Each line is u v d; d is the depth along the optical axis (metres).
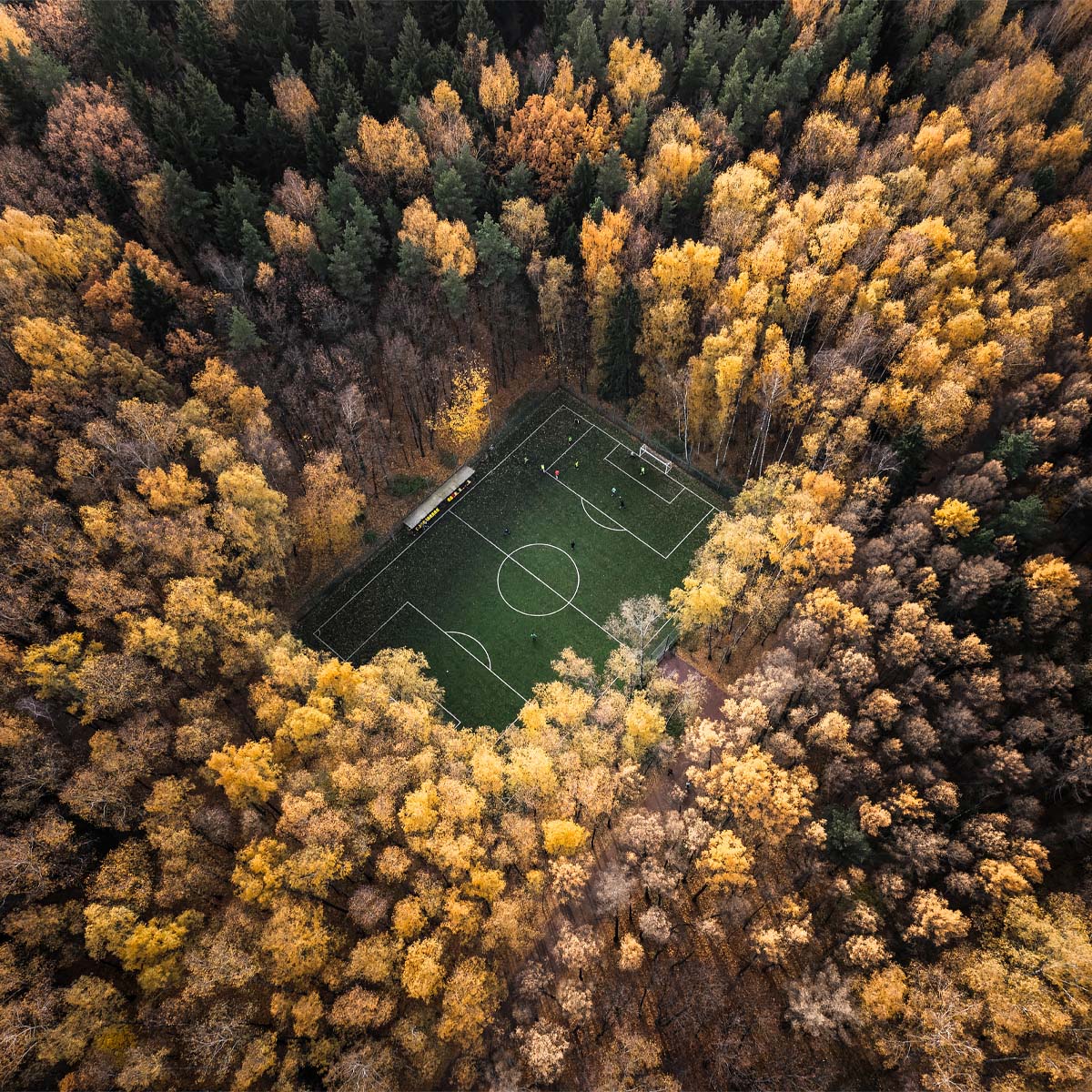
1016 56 130.12
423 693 77.75
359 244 98.56
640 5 132.75
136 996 60.38
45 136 105.75
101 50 115.62
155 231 103.00
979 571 72.25
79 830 63.84
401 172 110.19
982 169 107.56
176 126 101.50
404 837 68.31
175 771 70.50
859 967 61.53
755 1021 63.44
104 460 79.94
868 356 92.62
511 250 101.56
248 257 97.69
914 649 70.94
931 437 86.12
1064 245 96.62
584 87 122.38
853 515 80.19
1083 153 112.19
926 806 64.94
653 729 69.62
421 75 120.62
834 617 76.06
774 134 121.38
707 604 76.94
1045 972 55.66
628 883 63.72
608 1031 62.69
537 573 96.44
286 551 89.19
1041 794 67.62
